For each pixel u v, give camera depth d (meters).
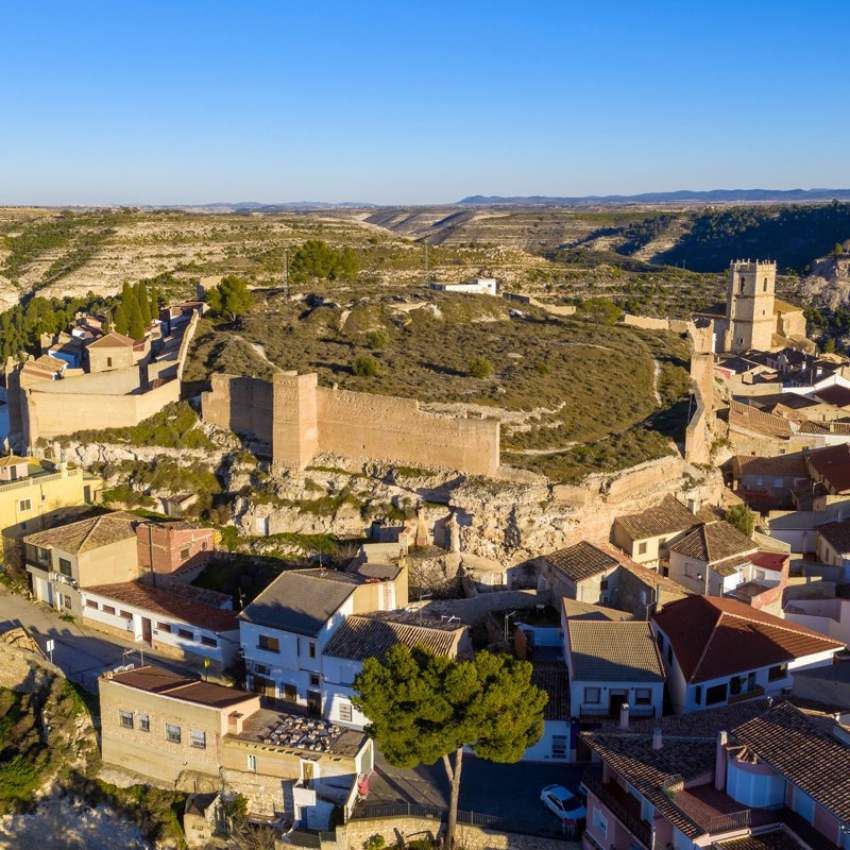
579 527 71.75
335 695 57.16
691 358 107.25
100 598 68.31
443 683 46.25
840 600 68.25
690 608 61.62
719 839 37.34
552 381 94.88
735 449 96.50
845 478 85.75
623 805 43.25
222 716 52.12
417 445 75.44
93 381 92.50
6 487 76.38
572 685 54.19
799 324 190.75
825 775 36.88
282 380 76.94
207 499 80.06
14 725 58.75
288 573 63.84
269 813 51.41
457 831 47.47
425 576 70.75
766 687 56.97
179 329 117.56
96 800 54.19
